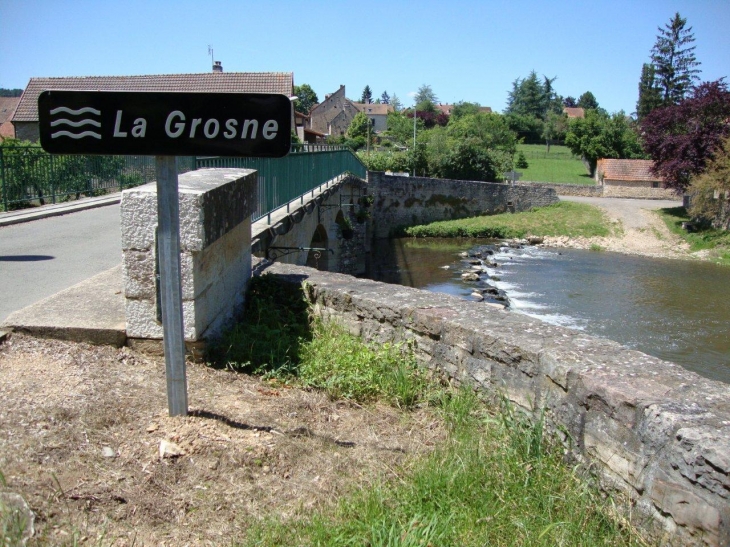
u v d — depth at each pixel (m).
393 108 105.56
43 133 3.14
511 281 24.67
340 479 3.11
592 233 37.28
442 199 41.12
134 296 4.25
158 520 2.65
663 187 47.94
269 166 10.14
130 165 22.08
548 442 3.41
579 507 2.88
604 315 19.02
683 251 33.12
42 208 15.17
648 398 2.86
